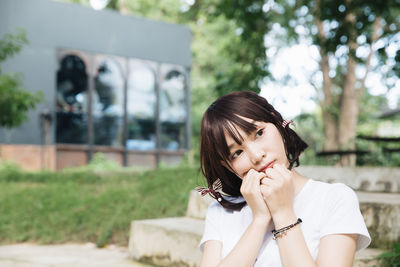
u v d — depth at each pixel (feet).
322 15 28.60
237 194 5.81
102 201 18.48
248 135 5.01
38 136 45.27
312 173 15.62
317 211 5.01
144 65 52.75
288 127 5.32
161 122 53.57
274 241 5.11
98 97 49.93
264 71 35.14
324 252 4.77
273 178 4.95
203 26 74.49
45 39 46.50
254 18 32.63
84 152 48.55
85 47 48.80
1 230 17.13
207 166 5.55
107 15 50.29
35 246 15.60
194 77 79.10
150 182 20.18
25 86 45.14
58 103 47.52
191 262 10.92
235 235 5.59
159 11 76.28
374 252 9.52
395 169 13.65
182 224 12.34
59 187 23.29
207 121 5.17
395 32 38.81
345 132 45.47
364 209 10.44
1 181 27.50
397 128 74.79
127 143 51.16
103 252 14.23
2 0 44.62
